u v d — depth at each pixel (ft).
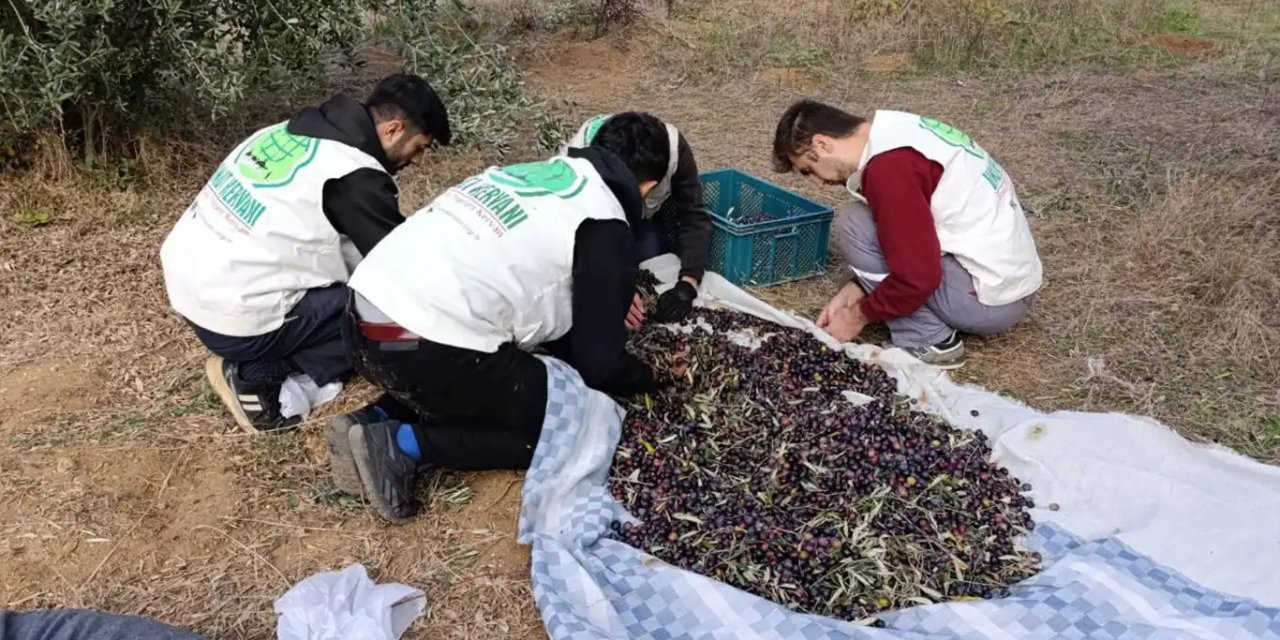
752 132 21.36
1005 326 12.54
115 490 10.10
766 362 11.94
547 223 9.37
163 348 12.87
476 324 9.12
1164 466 10.05
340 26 18.72
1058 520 9.65
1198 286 14.14
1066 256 15.31
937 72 25.61
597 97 23.77
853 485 9.75
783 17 29.07
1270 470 9.67
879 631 8.06
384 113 10.59
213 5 17.04
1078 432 10.50
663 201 13.78
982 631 8.18
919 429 10.64
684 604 8.49
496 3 29.37
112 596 8.84
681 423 10.70
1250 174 18.25
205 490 10.20
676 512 9.61
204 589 8.95
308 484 10.36
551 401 9.76
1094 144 20.20
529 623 8.62
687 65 25.77
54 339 13.01
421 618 8.66
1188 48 27.43
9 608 8.68
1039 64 26.13
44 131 16.84
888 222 11.53
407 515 9.74
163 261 10.87
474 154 19.27
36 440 10.80
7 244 15.53
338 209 10.33
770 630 8.16
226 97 16.48
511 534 9.68
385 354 9.10
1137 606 8.31
